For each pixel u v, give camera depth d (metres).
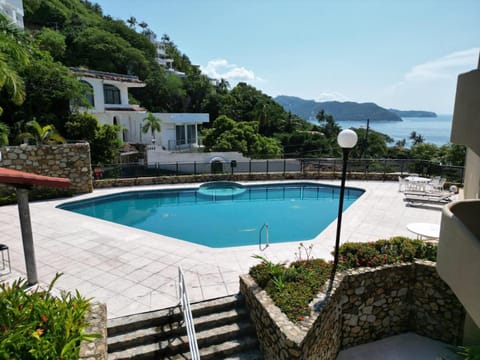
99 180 16.22
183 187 16.67
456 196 14.06
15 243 8.91
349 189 16.77
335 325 5.72
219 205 15.04
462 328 6.10
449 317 6.21
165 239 9.37
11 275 6.95
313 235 11.38
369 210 12.47
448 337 6.28
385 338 6.54
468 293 3.51
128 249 8.55
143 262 7.73
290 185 17.86
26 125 18.58
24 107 20.66
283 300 5.11
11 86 11.87
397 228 10.43
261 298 5.32
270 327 4.85
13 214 11.72
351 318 6.13
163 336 5.31
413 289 6.57
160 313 5.60
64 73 22.09
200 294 6.23
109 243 8.98
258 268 6.23
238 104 57.25
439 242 4.34
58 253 8.22
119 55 41.94
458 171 16.19
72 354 3.62
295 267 6.27
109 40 41.03
